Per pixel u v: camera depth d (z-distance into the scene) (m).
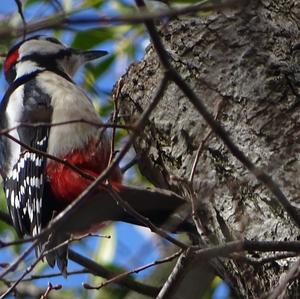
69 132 9.29
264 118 7.89
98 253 10.97
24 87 9.99
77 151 9.23
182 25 8.75
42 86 9.91
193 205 6.79
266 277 7.41
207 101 8.22
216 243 7.91
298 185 7.39
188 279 8.76
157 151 8.76
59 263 8.39
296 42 8.38
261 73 8.16
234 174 7.80
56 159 6.79
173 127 8.49
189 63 8.48
